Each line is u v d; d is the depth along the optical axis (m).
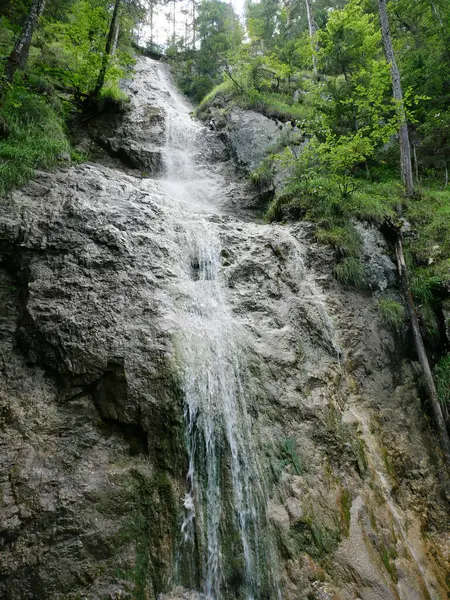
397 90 11.81
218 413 5.27
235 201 11.45
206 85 21.05
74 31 11.88
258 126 13.59
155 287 6.25
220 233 8.33
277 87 16.41
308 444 5.60
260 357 6.18
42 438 4.64
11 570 3.78
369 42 12.75
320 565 4.57
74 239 6.36
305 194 9.48
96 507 4.30
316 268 8.13
